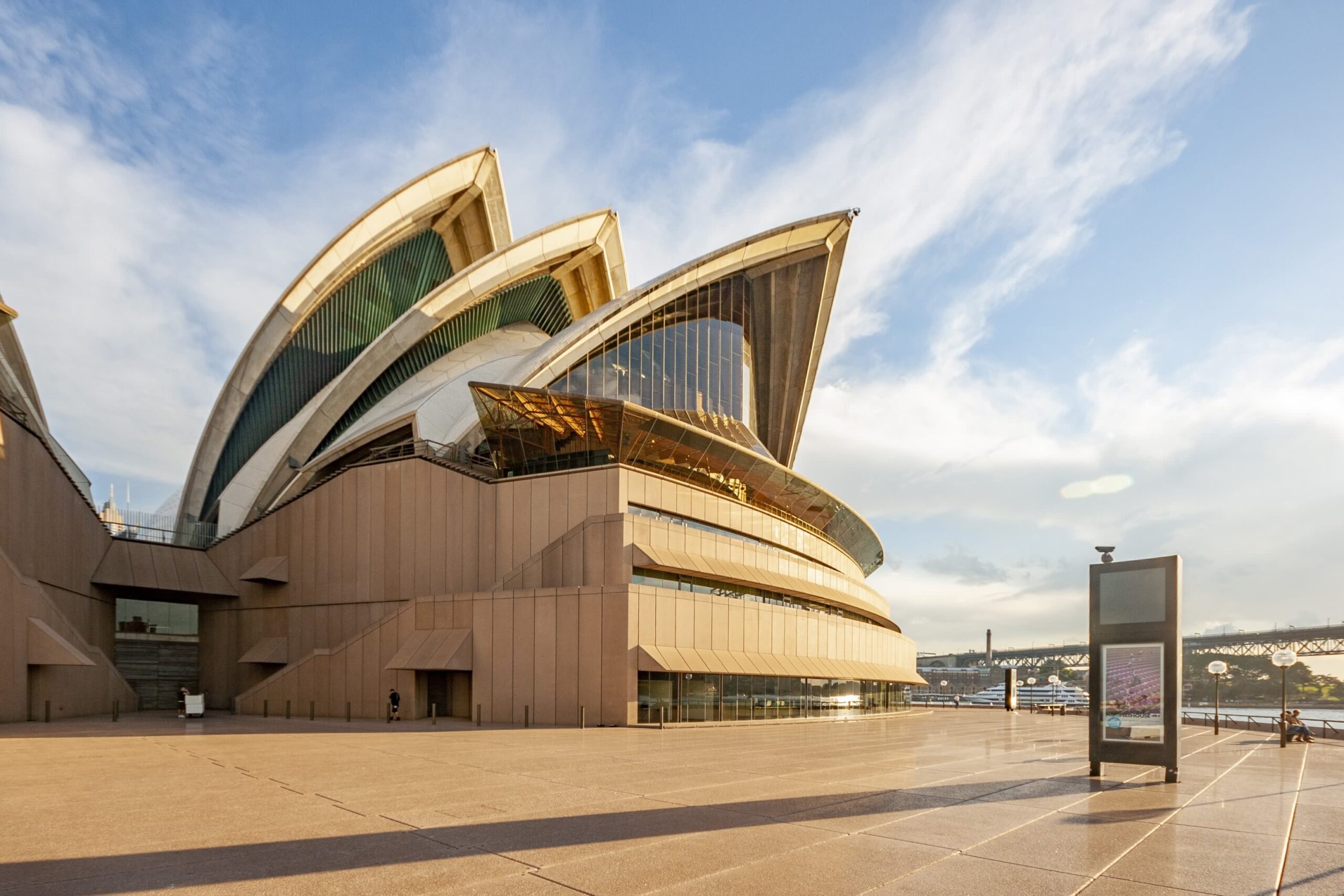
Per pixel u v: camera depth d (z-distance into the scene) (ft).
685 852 26.73
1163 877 24.58
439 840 27.96
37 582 98.73
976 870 24.95
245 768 47.29
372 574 126.41
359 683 109.91
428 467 124.26
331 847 26.84
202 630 143.74
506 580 110.01
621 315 154.61
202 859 25.03
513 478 116.78
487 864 24.79
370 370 154.71
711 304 176.65
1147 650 48.85
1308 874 25.08
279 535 138.00
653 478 113.39
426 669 101.86
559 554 106.22
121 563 133.39
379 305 171.73
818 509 153.79
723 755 60.29
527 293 183.62
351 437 151.02
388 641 109.50
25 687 88.17
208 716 109.91
